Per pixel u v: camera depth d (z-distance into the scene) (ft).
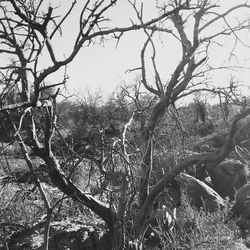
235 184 49.24
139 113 28.71
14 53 20.52
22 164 40.06
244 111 23.56
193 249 26.21
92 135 23.95
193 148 62.90
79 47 18.97
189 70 25.23
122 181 23.62
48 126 23.41
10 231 28.37
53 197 30.25
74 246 26.21
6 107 18.71
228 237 28.19
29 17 21.03
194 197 37.78
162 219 28.30
